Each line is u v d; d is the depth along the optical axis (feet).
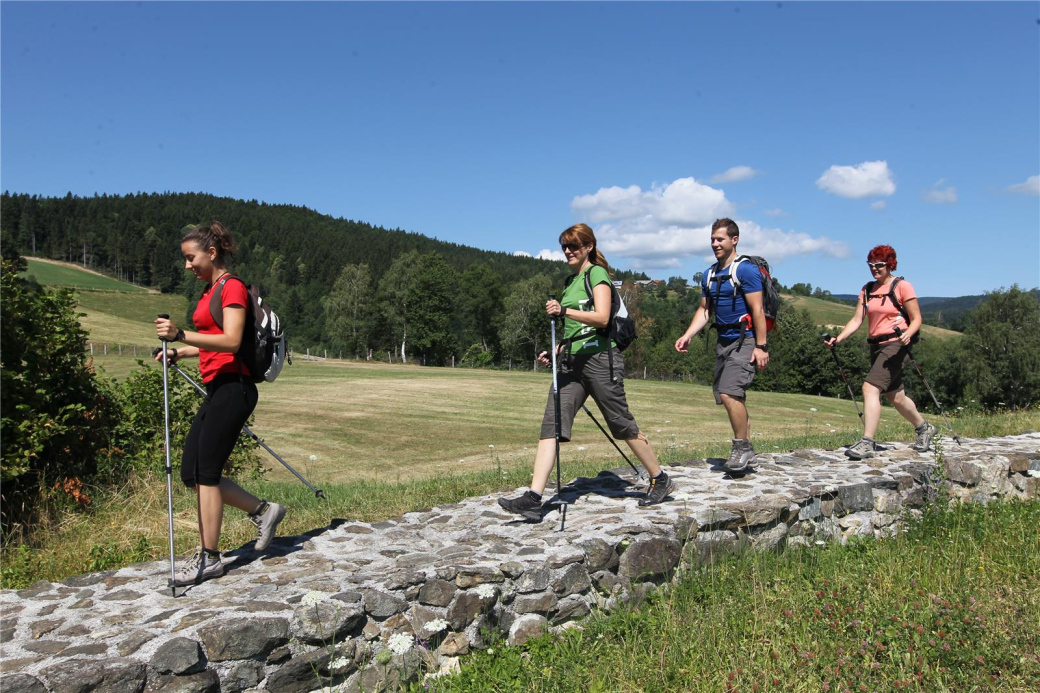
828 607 12.79
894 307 22.24
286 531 19.06
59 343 25.77
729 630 12.28
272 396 103.86
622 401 15.96
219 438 12.63
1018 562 15.11
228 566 13.33
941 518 18.40
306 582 12.14
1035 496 21.71
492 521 15.94
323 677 10.77
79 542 20.21
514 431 76.54
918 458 21.99
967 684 10.45
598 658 11.84
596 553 13.53
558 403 15.84
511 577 12.62
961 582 14.05
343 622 10.87
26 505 22.98
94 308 402.31
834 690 10.32
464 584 12.16
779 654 11.18
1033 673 10.66
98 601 11.64
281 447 65.16
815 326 205.57
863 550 16.60
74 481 24.22
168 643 9.69
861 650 11.12
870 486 18.81
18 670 9.21
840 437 33.76
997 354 189.78
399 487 24.77
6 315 23.88
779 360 203.21
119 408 28.73
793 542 16.81
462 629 12.03
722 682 10.58
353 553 13.99
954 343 202.39
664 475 16.78
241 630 10.14
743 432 19.69
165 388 12.59
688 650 11.52
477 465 52.80
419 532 15.47
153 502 24.85
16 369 24.39
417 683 11.28
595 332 15.72
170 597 11.78
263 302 13.21
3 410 23.30
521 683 10.96
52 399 25.77
